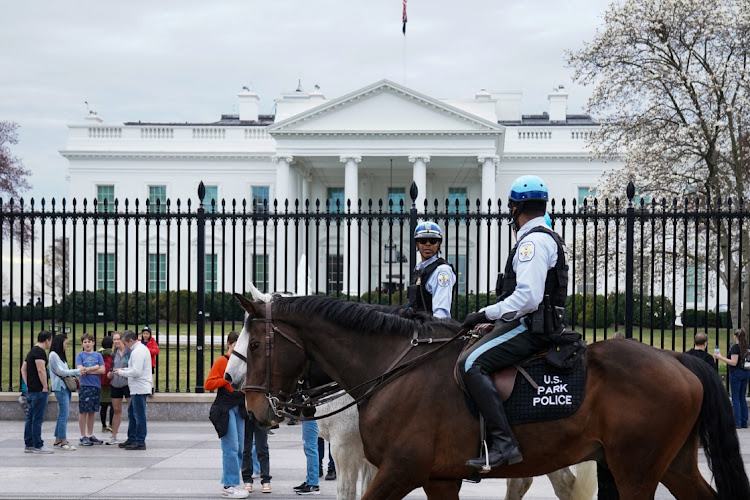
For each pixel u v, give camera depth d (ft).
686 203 42.70
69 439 42.37
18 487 30.68
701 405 16.52
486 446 15.90
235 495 29.09
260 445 30.63
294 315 18.31
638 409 15.89
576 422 16.11
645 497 15.90
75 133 181.78
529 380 16.26
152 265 154.30
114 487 30.81
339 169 176.65
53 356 39.11
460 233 140.67
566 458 16.31
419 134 156.35
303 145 160.15
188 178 179.93
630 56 78.18
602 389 16.21
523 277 16.11
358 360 17.99
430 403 16.74
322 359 18.28
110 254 156.46
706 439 16.56
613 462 16.07
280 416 18.26
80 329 112.88
